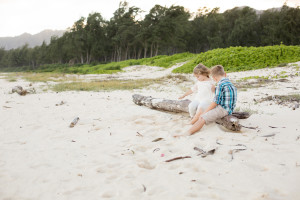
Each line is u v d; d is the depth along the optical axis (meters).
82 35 60.19
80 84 13.02
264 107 6.20
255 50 18.44
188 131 4.15
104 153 3.56
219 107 4.09
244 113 4.78
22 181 2.78
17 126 4.96
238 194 2.33
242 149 3.35
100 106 6.88
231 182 2.57
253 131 4.13
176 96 9.26
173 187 2.55
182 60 30.64
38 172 2.98
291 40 49.66
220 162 3.05
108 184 2.68
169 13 54.69
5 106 6.75
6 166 3.15
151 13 54.16
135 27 59.22
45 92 10.15
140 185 2.63
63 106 6.94
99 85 12.58
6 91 10.18
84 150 3.69
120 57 67.94
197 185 2.54
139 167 3.06
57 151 3.65
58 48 72.06
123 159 3.34
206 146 3.57
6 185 2.70
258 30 55.91
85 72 28.00
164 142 3.89
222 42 58.22
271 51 17.86
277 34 50.69
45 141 4.09
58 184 2.71
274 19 53.38
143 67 30.44
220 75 4.14
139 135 4.31
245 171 2.77
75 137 4.30
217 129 4.25
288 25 50.00
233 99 4.07
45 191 2.57
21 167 3.12
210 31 63.94
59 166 3.15
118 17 62.53
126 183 2.68
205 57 20.42
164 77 16.52
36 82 14.12
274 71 13.98
